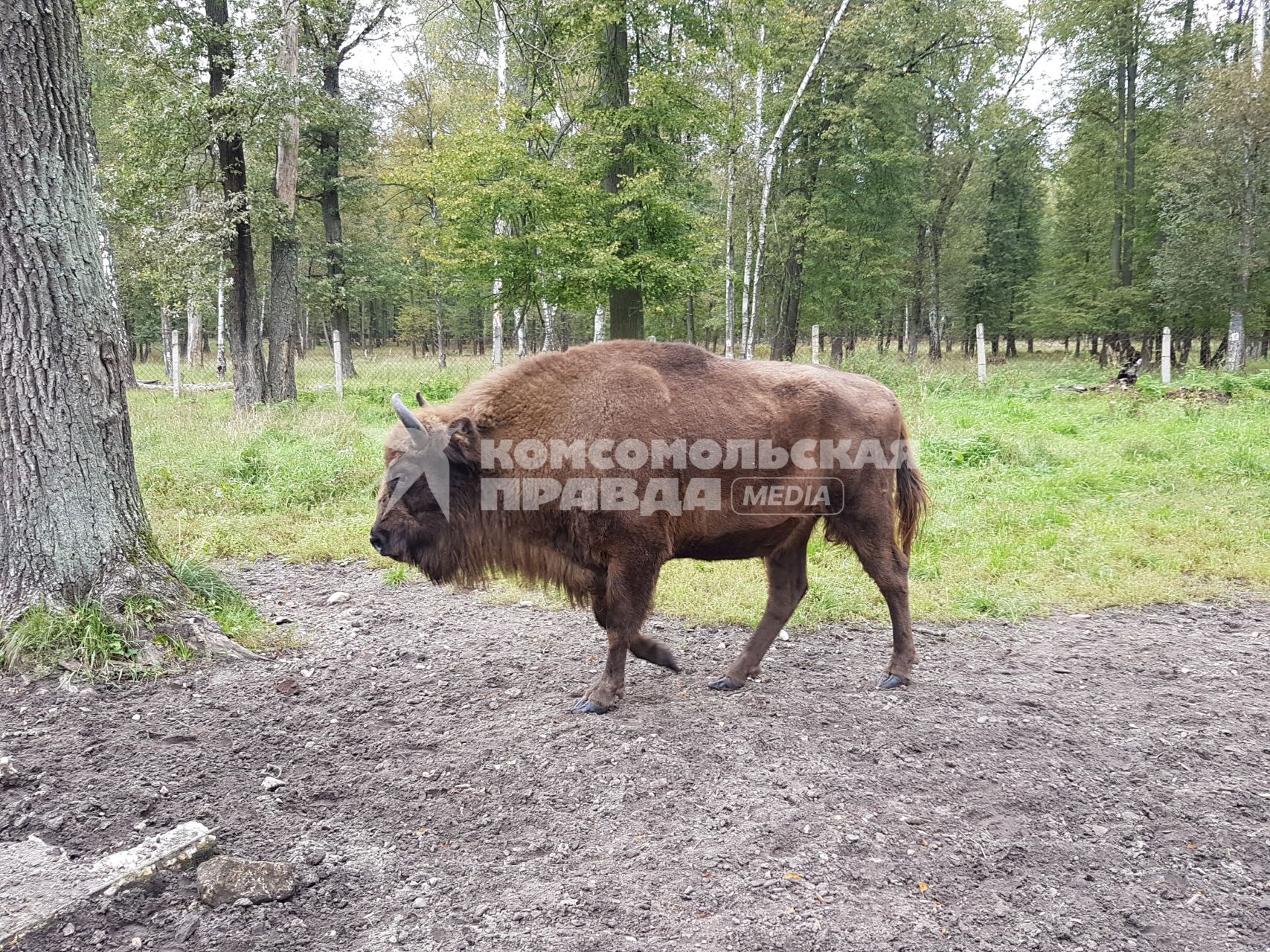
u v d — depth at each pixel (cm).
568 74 1414
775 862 274
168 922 242
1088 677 445
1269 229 1928
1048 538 676
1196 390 1493
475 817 303
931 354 3022
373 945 234
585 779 327
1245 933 245
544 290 1342
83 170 421
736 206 2423
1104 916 252
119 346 442
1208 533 693
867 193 2320
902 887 264
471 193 1251
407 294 3162
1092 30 2331
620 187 1409
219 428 1140
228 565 641
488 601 561
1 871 256
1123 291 2333
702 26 1405
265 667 434
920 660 468
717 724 377
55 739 342
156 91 1343
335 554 659
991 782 330
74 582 415
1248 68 1862
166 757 334
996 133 2878
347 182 2209
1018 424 1230
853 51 2198
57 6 402
